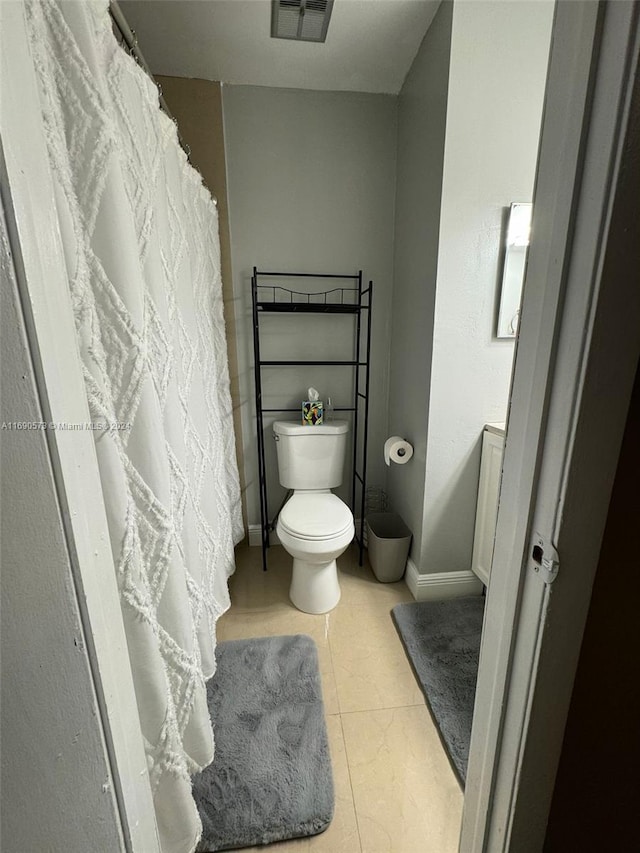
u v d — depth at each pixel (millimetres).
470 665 1364
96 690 480
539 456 471
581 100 379
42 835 495
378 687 1304
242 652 1439
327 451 1959
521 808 563
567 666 509
